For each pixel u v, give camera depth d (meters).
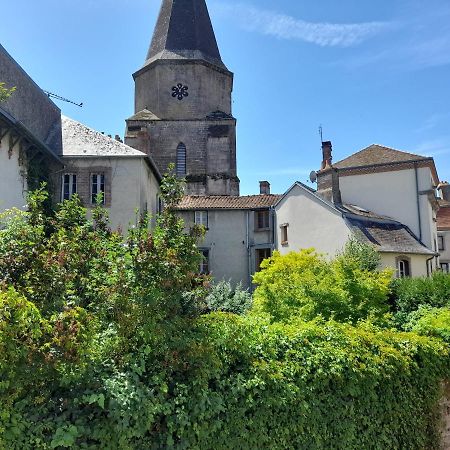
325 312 11.07
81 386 4.94
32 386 4.76
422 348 8.51
